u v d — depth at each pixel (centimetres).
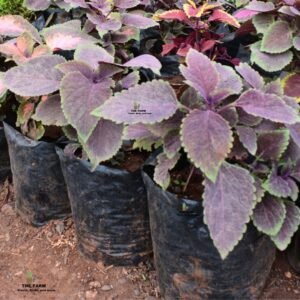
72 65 192
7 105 249
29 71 194
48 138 233
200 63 173
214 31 281
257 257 192
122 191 208
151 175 192
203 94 167
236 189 162
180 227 182
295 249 218
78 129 181
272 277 223
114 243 225
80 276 231
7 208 268
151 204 193
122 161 214
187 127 158
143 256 231
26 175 239
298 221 175
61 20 286
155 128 169
